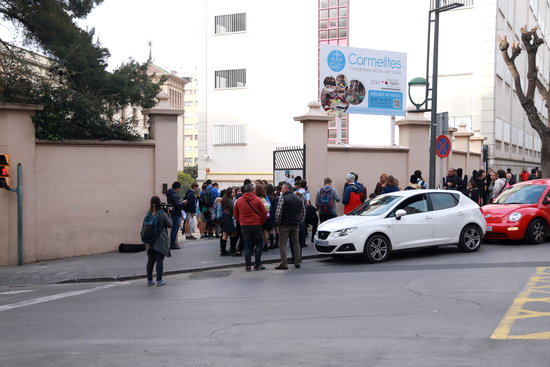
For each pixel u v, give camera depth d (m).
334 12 36.94
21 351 6.35
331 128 36.28
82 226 15.18
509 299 8.22
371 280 10.31
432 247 14.54
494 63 31.86
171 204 15.41
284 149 18.62
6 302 9.75
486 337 6.29
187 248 15.74
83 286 11.45
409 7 34.31
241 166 40.03
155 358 5.90
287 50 38.84
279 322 7.29
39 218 14.60
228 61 40.31
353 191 15.48
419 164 19.59
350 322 7.17
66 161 14.98
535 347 5.88
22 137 14.30
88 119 15.45
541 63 48.44
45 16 15.60
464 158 26.70
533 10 43.78
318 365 5.50
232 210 14.20
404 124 19.64
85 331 7.20
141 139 16.22
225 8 40.28
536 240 14.59
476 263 11.83
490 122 31.91
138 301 9.19
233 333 6.81
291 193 12.42
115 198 15.63
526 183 15.94
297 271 11.98
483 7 31.97
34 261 14.44
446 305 7.97
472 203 13.82
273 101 39.25
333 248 12.48
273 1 39.09
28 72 14.89
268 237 14.95
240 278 11.40
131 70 18.20
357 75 20.66
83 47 16.67
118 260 14.23
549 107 25.75
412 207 13.05
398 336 6.44
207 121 40.78
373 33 35.38
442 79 32.97
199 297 9.31
